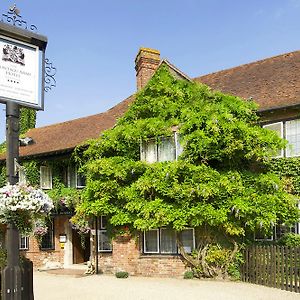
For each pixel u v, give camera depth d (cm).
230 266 1493
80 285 1447
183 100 1661
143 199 1600
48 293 1287
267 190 1481
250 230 1502
